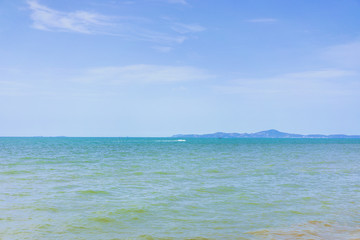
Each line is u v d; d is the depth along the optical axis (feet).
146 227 40.78
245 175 90.02
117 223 42.39
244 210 49.65
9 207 49.73
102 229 39.83
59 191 63.41
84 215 45.98
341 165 124.57
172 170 101.14
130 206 51.42
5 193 60.34
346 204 54.29
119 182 75.56
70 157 157.89
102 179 80.38
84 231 38.96
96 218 44.55
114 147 310.04
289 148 312.91
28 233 37.83
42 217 44.70
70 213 47.03
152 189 66.64
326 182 78.48
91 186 69.62
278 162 136.67
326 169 108.58
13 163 120.88
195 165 119.03
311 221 43.98
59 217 44.86
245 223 42.80
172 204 53.11
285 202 55.42
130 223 42.45
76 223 42.16
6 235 36.91
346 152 236.43
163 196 59.47
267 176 88.22
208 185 72.02
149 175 88.74
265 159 153.48
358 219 45.19
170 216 45.85
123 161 135.85
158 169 103.96
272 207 51.75
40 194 60.13
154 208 50.37
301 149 288.92
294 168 110.63
